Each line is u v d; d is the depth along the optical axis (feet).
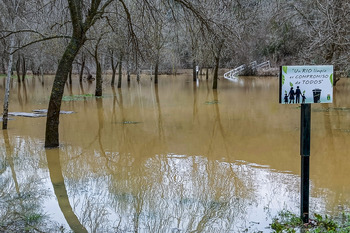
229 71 166.61
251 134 41.01
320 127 43.34
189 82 137.59
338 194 22.11
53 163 30.37
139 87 116.78
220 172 27.40
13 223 18.62
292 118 50.78
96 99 80.84
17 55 123.24
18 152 33.78
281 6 82.12
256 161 30.40
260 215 19.16
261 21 93.56
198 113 57.62
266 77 153.28
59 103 35.70
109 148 35.63
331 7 53.16
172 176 26.63
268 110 58.95
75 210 20.40
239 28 64.49
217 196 22.29
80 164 30.04
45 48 102.99
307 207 17.29
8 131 43.70
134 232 17.61
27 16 51.19
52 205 21.16
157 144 37.11
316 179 25.25
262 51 158.30
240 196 22.17
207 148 35.12
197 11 38.34
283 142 36.83
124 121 51.11
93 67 174.81
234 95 84.48
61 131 44.19
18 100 79.82
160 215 19.60
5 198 22.26
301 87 16.46
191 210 20.20
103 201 21.79
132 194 22.98
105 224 18.52
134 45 43.78
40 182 25.48
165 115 56.24
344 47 50.60
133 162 30.68
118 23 53.88
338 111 55.21
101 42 89.04
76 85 131.23
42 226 18.28
